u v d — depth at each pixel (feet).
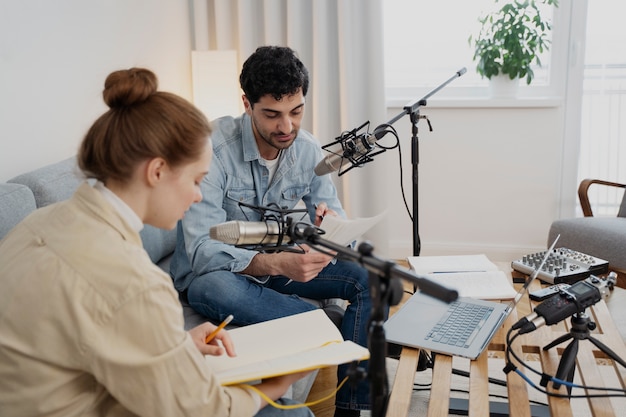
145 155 3.62
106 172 3.67
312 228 3.80
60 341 3.47
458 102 11.16
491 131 11.27
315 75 10.77
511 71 10.80
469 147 11.40
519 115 11.12
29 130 7.32
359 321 6.61
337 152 6.48
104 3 8.67
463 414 6.65
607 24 10.84
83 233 3.59
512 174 11.38
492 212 11.59
